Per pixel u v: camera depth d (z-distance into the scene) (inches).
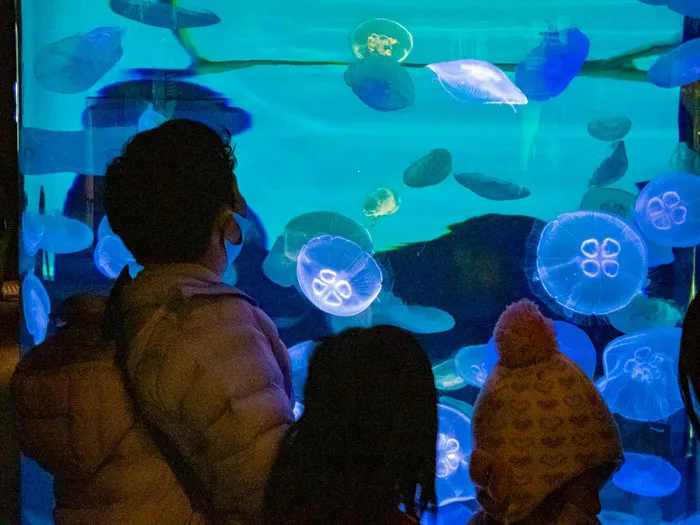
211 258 53.2
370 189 118.3
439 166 116.6
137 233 50.6
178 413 45.0
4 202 177.9
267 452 44.7
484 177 115.8
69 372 48.5
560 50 111.3
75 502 48.8
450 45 115.5
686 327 55.4
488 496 78.2
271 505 46.0
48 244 101.9
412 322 114.7
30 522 96.3
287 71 115.0
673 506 108.5
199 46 110.7
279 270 116.0
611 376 111.0
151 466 47.4
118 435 47.5
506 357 78.1
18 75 102.7
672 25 113.8
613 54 114.3
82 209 103.1
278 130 116.6
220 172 51.8
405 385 49.3
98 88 104.3
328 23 114.8
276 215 117.6
